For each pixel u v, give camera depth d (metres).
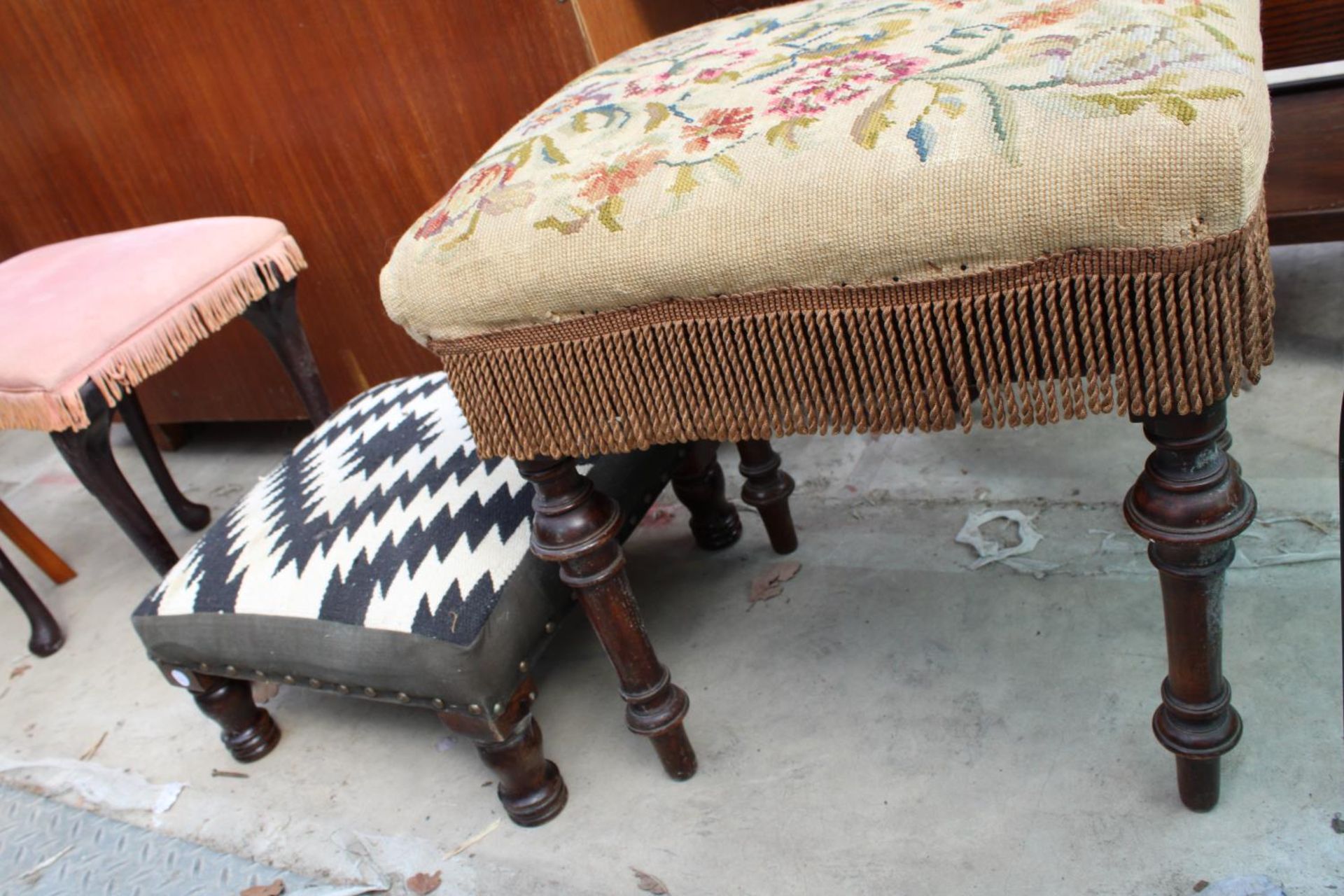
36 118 1.46
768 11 0.85
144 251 1.20
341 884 0.94
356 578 0.89
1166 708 0.72
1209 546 0.61
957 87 0.55
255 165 1.39
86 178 1.50
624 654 0.84
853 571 1.11
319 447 1.12
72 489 1.84
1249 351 0.52
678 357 0.63
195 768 1.13
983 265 0.52
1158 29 0.55
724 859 0.85
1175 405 0.54
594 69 0.86
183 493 1.68
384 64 1.24
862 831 0.83
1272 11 1.07
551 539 0.77
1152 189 0.48
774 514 1.13
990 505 1.14
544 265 0.61
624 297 0.61
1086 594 0.99
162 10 1.30
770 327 0.59
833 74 0.63
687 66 0.75
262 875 0.97
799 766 0.91
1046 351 0.54
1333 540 0.95
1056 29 0.59
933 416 0.59
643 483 0.97
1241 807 0.76
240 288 1.22
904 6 0.72
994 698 0.91
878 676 0.97
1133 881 0.74
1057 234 0.50
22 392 1.07
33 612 1.38
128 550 1.60
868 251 0.54
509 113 1.22
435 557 0.88
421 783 1.03
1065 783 0.82
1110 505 1.08
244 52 1.29
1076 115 0.50
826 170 0.55
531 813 0.92
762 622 1.08
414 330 0.68
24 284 1.21
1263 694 0.84
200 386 1.71
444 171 1.29
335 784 1.05
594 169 0.63
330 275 1.45
